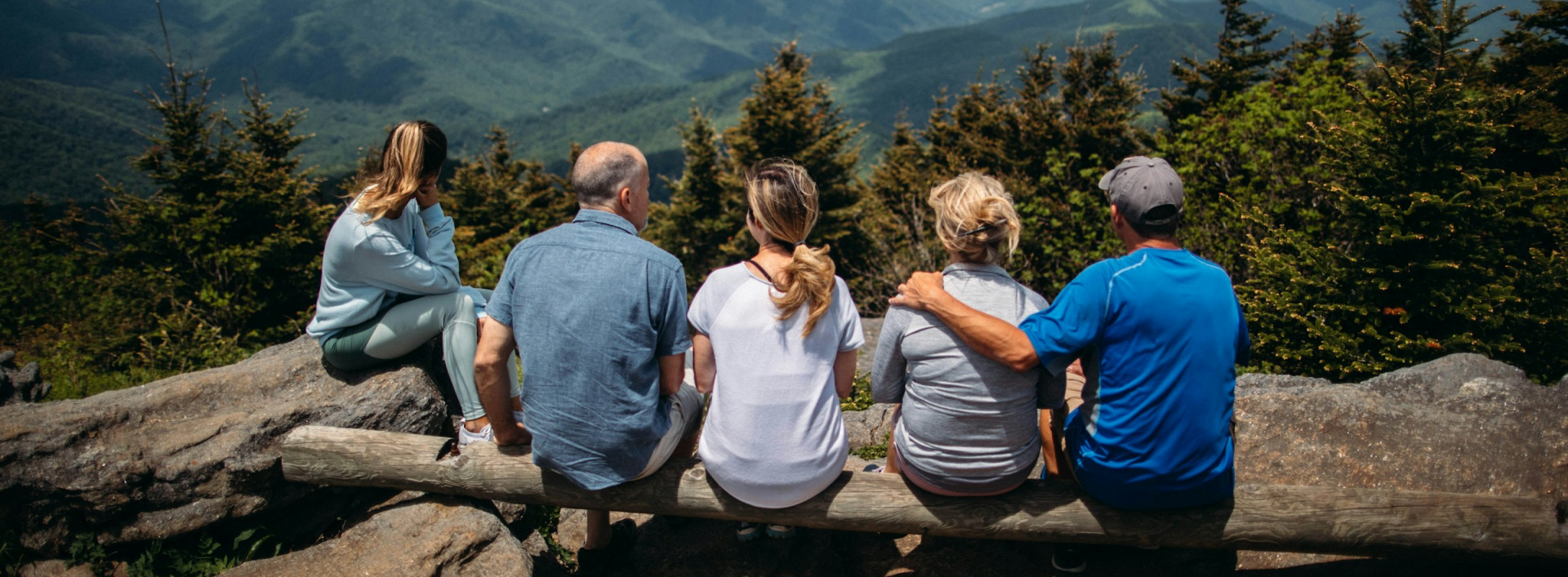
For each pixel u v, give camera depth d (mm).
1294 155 9516
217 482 2674
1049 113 20203
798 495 2400
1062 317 2158
